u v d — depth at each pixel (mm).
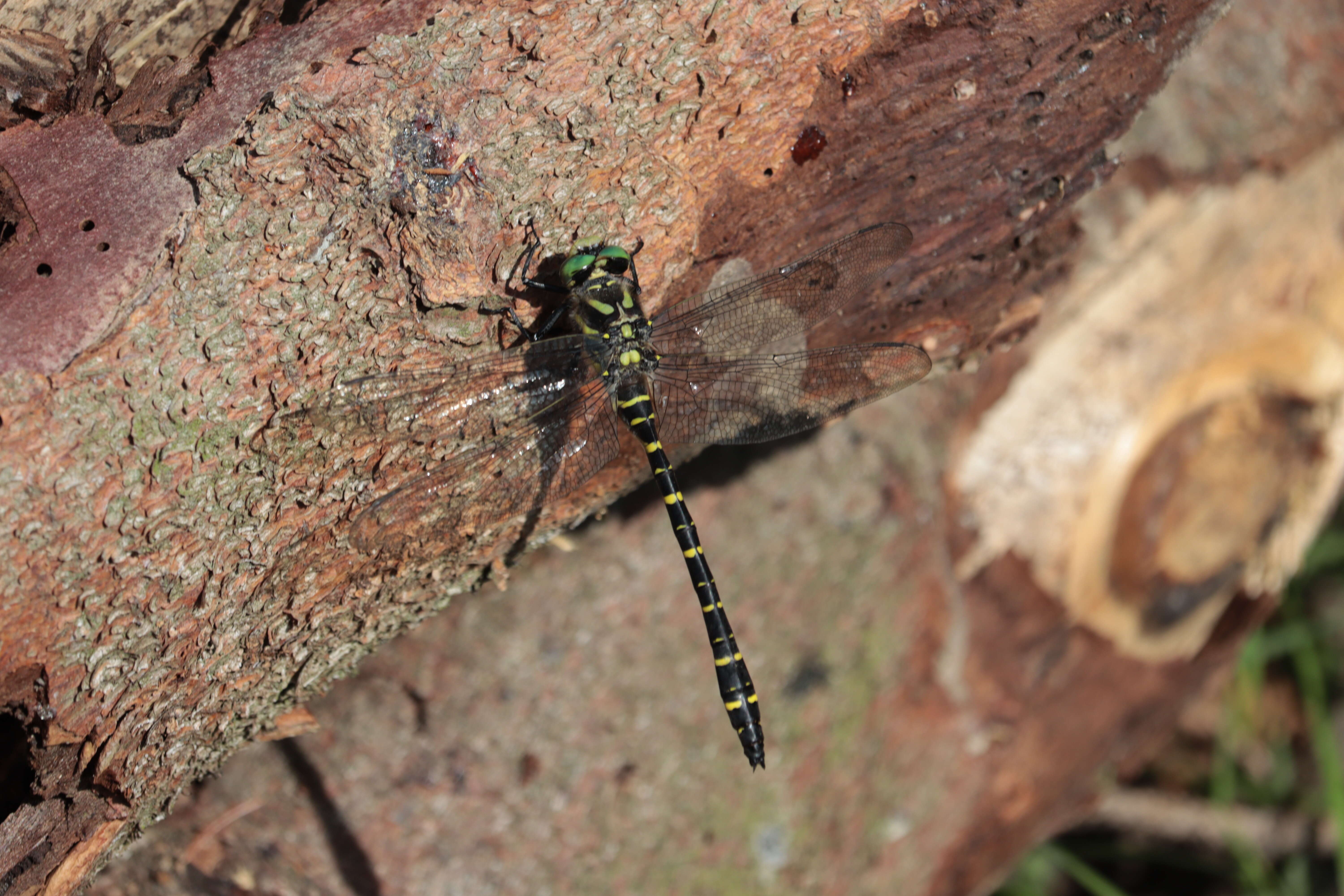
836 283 915
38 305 876
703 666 957
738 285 913
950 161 909
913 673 973
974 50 900
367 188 885
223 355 881
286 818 934
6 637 874
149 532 879
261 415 883
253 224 882
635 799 949
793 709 962
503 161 890
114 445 877
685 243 903
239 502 884
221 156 882
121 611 879
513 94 890
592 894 946
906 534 972
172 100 884
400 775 938
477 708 942
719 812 955
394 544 896
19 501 874
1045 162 912
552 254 896
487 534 905
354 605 898
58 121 883
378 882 937
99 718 880
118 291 878
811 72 898
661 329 915
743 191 902
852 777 966
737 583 960
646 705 952
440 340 894
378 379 889
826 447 967
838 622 966
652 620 954
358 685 939
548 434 908
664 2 894
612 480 929
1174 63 910
